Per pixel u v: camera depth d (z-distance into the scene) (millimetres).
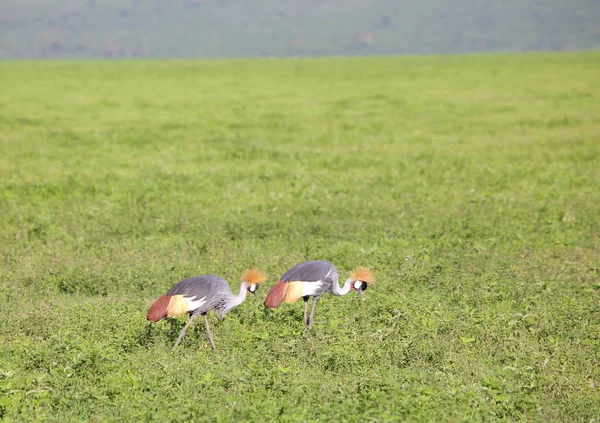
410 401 21844
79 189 53812
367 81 174250
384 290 32562
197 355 26188
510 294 32250
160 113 104625
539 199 51406
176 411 21453
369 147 74938
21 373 24656
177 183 56062
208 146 74750
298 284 28062
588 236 42469
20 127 87062
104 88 153125
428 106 113375
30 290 33406
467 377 24438
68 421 21547
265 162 65812
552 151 72188
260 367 24516
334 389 23203
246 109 110438
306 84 166500
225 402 22094
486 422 21203
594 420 21766
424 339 27188
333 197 51750
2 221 44781
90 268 35812
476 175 60000
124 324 28344
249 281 28094
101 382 23703
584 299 31797
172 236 41812
